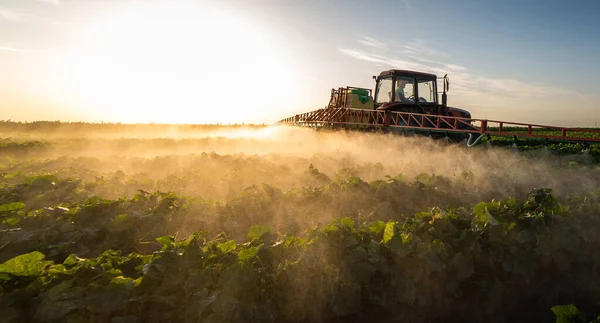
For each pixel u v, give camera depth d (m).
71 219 3.81
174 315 2.42
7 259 3.00
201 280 2.50
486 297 3.33
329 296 2.75
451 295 3.19
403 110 14.16
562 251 3.68
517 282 3.51
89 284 2.35
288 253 2.86
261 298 2.56
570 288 3.66
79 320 2.16
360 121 15.36
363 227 3.46
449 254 3.23
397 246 3.00
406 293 2.87
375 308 2.90
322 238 3.07
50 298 2.17
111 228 3.62
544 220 3.77
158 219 3.90
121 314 2.32
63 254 3.14
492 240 3.41
